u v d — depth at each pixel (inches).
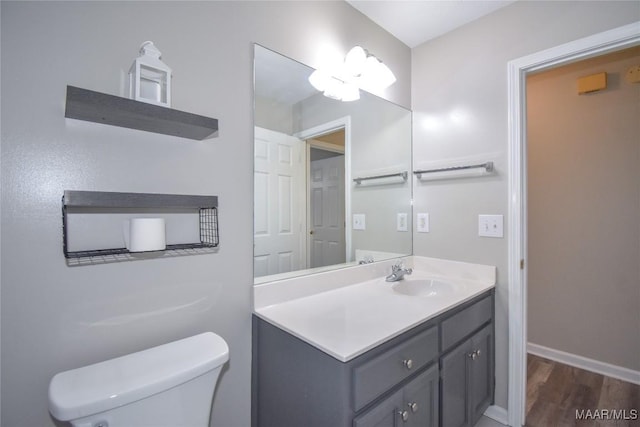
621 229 83.5
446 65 75.1
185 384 35.8
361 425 37.0
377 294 59.2
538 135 96.3
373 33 71.4
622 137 83.0
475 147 70.1
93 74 36.9
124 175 39.1
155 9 41.4
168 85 39.4
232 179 48.8
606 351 86.0
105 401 30.2
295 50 56.9
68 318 35.6
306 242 59.8
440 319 51.3
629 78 81.0
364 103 70.3
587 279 88.9
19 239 32.9
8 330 32.4
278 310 50.3
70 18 35.5
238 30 49.4
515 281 64.7
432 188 77.7
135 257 40.1
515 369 65.1
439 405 51.1
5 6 32.1
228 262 48.3
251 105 51.1
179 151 43.6
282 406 45.3
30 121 33.4
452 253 74.2
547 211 95.1
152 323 41.3
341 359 35.3
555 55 59.7
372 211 72.6
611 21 54.0
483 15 69.1
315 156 61.1
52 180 34.5
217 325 47.2
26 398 33.3
